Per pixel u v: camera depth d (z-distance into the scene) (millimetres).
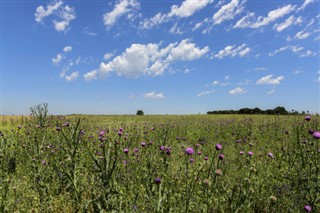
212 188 3355
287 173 4305
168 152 4023
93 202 3020
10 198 3863
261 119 15781
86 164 4887
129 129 10164
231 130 11555
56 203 3918
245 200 3287
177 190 3676
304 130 7500
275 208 3467
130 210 3219
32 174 4777
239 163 5449
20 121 12891
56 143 5785
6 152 6207
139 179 4172
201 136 10141
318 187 3338
